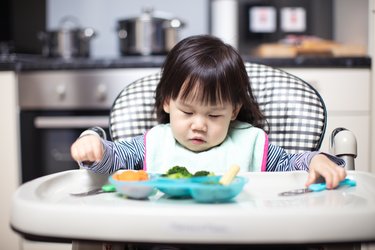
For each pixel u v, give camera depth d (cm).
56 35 218
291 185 80
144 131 113
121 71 185
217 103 92
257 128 104
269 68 117
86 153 79
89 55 227
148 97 115
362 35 206
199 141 94
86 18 249
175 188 68
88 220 57
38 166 190
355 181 80
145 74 184
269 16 239
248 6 239
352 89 178
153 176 75
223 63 94
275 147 103
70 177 81
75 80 187
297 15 238
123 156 95
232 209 56
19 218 60
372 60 173
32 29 247
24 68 186
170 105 96
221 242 55
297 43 210
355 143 92
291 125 110
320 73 179
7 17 245
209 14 242
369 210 57
